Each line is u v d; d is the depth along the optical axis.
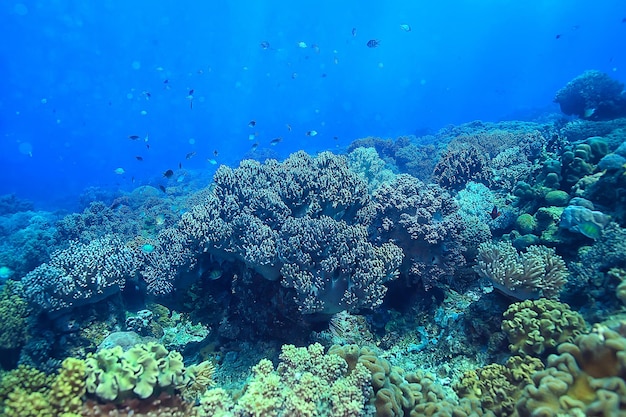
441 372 5.88
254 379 4.45
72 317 7.54
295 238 5.96
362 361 4.77
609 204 6.88
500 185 11.18
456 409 4.27
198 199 19.80
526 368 4.54
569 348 3.88
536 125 23.12
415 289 7.45
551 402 3.54
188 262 7.25
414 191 7.80
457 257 7.11
